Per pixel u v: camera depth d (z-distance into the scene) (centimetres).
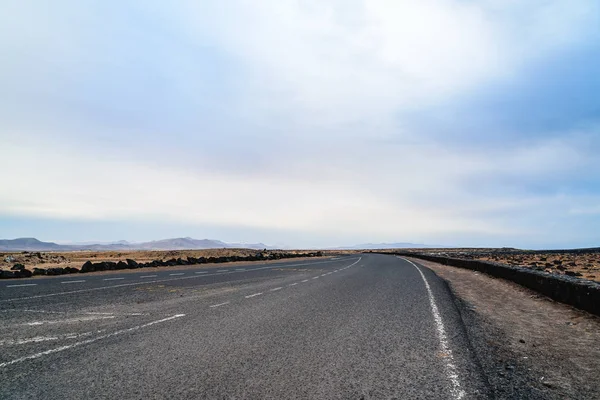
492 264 1719
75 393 348
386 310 819
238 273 1955
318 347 512
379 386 371
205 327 630
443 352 493
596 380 393
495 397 347
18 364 430
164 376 394
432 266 2845
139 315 733
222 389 359
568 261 2744
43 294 1034
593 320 693
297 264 3106
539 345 531
